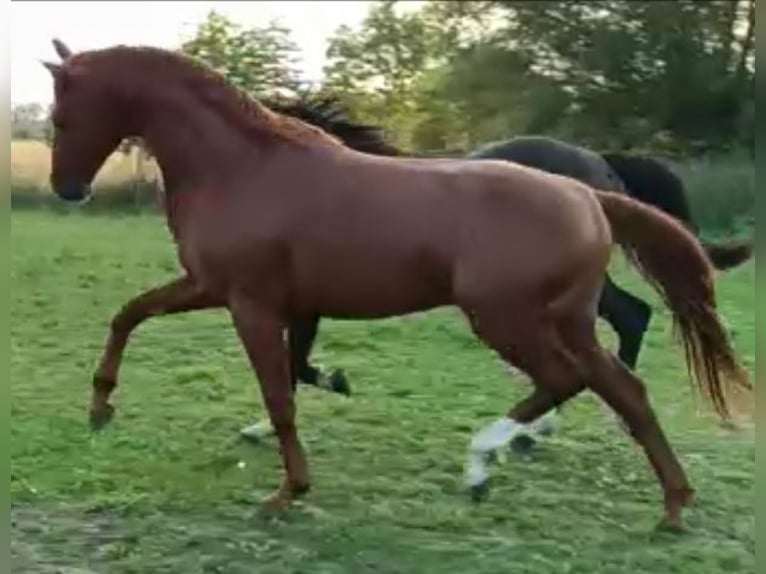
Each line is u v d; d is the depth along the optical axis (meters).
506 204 4.91
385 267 4.97
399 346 9.82
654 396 8.09
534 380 4.99
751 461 6.36
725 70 32.72
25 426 6.76
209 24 18.98
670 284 5.17
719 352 5.16
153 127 5.27
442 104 34.44
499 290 4.88
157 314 5.41
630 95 33.34
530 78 34.69
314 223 5.02
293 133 5.19
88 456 6.16
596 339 5.04
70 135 5.31
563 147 7.06
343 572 4.54
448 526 5.11
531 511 5.36
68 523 5.10
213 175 5.17
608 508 5.44
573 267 4.89
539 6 34.53
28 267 14.77
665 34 33.09
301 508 5.29
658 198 7.25
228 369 8.71
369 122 6.49
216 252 5.12
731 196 20.72
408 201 4.98
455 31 37.12
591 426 7.03
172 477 5.80
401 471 6.03
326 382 6.39
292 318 5.24
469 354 9.52
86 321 10.95
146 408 7.36
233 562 4.62
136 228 21.38
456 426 7.02
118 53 5.29
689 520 5.25
